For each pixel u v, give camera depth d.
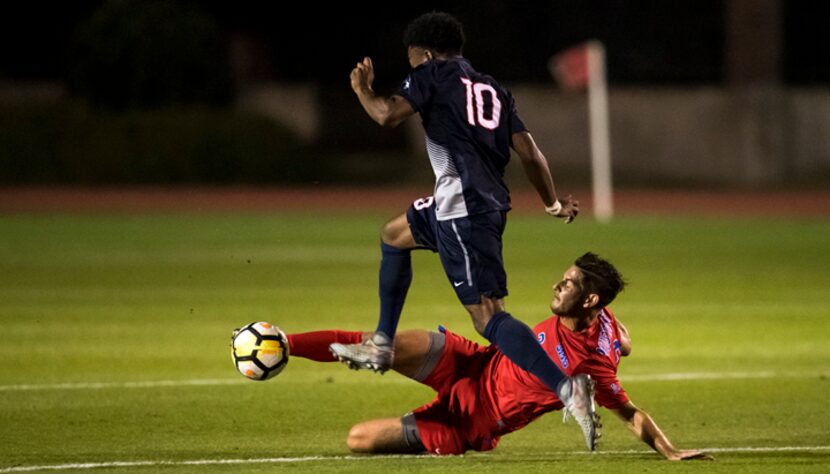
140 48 134.75
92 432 31.67
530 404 27.44
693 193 127.69
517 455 29.00
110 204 113.12
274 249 79.31
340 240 84.94
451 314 53.28
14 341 46.12
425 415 28.61
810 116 143.62
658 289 61.19
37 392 36.94
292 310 53.91
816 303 56.44
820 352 44.34
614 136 141.62
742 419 33.50
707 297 58.44
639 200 120.25
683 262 72.38
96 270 68.19
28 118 130.75
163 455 29.11
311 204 115.50
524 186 135.12
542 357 25.45
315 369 41.31
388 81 168.00
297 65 170.50
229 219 101.12
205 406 35.12
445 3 168.00
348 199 120.50
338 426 32.75
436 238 26.81
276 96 146.00
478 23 167.38
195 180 131.75
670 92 141.12
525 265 71.19
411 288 62.00
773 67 140.50
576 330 27.23
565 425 32.94
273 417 33.78
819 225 95.06
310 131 145.88
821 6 167.25
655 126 141.38
